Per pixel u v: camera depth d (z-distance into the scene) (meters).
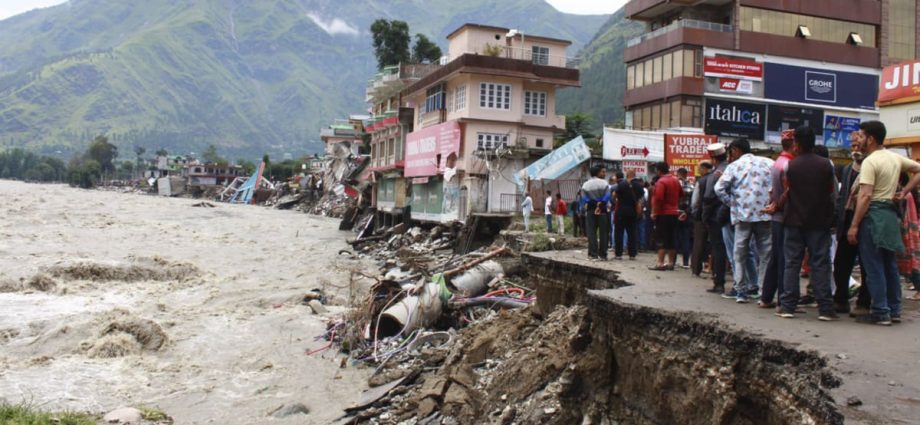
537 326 12.93
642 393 7.80
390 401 12.19
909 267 8.88
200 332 17.88
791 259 7.27
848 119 39.12
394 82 50.75
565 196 33.16
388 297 17.77
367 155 66.62
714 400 6.48
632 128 40.84
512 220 32.00
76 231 41.53
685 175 14.13
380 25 66.75
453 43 43.31
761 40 37.41
